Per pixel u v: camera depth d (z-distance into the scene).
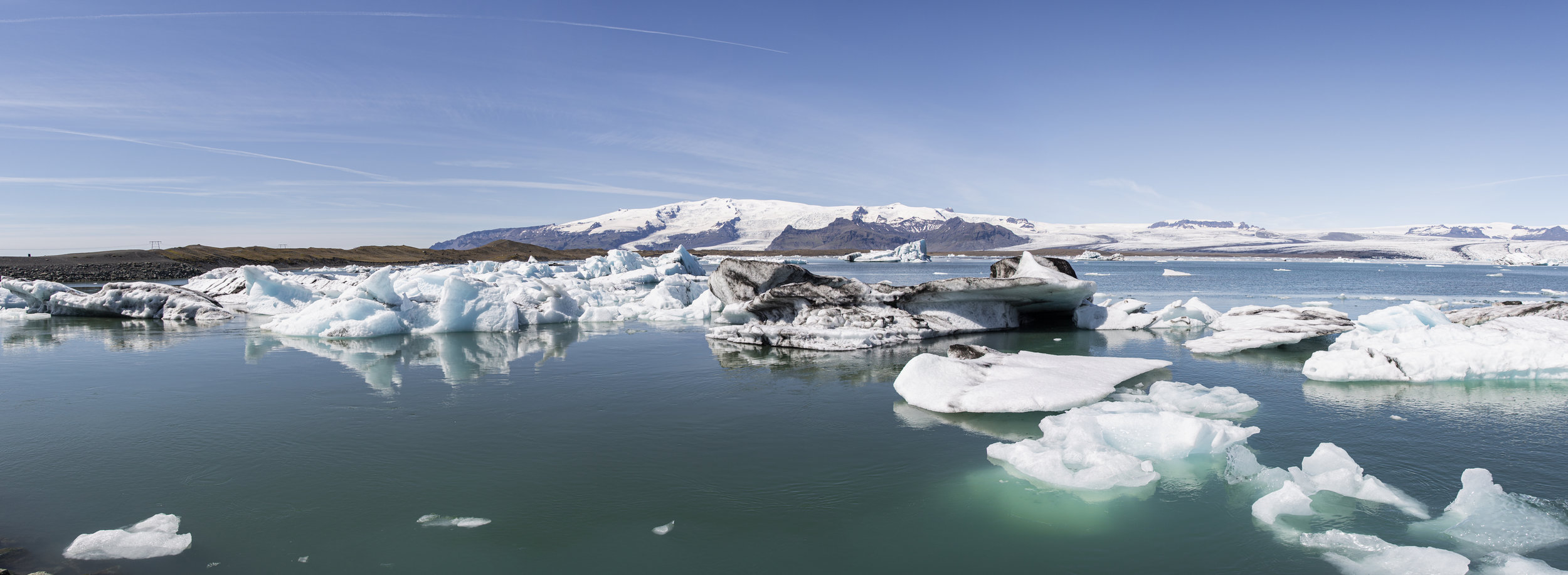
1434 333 11.12
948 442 7.43
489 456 6.98
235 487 6.10
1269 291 38.53
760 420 8.37
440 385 10.45
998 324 17.48
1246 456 6.61
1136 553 4.94
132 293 21.09
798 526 5.39
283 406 9.08
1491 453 6.90
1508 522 5.20
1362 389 9.88
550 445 7.33
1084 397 8.84
